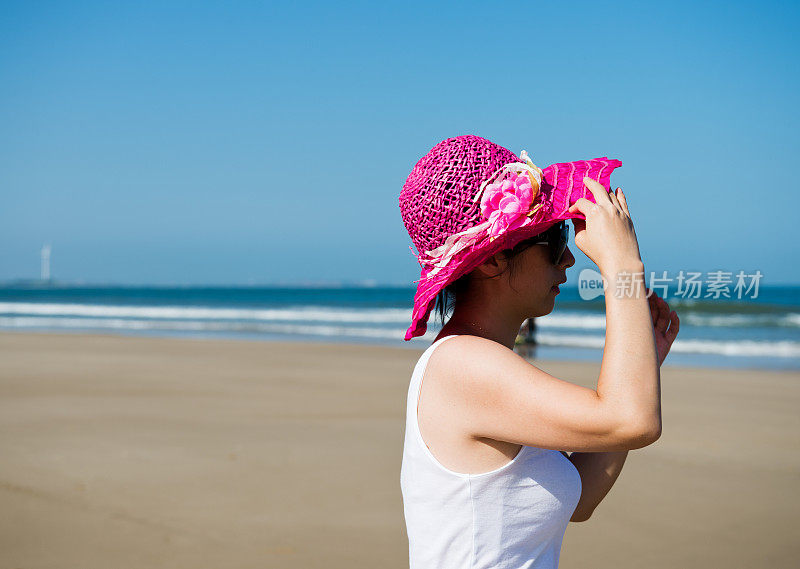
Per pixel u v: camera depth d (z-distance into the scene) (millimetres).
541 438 1172
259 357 15430
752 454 6691
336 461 6301
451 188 1335
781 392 10578
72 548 4242
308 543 4340
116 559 4074
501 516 1263
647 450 6871
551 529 1311
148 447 6820
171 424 7926
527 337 18312
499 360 1221
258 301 61125
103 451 6641
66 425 7848
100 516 4820
